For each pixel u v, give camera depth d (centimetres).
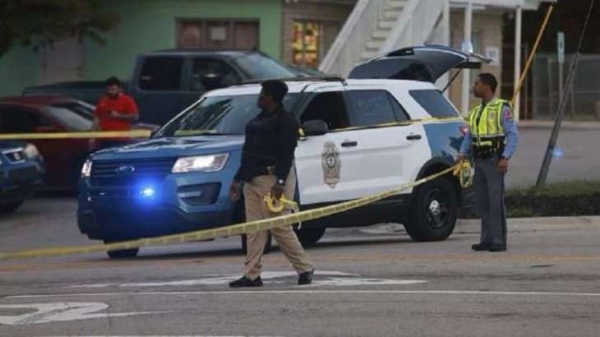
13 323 3647
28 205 8144
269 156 4203
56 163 8362
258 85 5762
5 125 8512
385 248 5628
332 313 3706
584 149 9769
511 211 6688
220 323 3572
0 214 7694
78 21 10175
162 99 8812
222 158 5175
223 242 6444
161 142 5400
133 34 11375
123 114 8112
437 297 3975
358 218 5634
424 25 10262
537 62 14250
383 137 5688
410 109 5878
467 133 5419
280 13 11138
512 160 9044
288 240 4266
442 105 6081
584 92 14100
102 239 5384
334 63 10075
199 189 5134
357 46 10269
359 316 3653
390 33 10012
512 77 14700
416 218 5809
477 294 4022
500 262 4866
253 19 11200
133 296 4128
